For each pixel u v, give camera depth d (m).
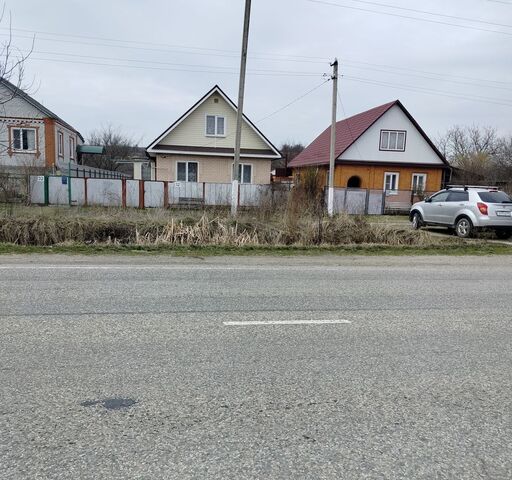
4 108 31.45
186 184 24.50
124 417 3.02
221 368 3.85
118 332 4.68
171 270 8.34
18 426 2.88
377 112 31.00
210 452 2.66
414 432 2.94
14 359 3.92
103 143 63.06
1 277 7.30
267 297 6.37
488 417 3.15
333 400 3.34
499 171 39.75
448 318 5.51
